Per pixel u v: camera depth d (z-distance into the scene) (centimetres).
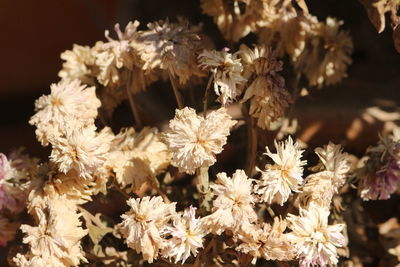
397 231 93
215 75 79
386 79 105
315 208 79
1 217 87
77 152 79
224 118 79
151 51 82
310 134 95
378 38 110
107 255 88
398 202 94
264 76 81
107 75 85
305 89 93
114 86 87
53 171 81
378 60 110
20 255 81
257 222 82
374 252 93
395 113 98
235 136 93
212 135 77
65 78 87
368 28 110
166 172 90
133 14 113
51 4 160
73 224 80
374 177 84
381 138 85
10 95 162
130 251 88
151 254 78
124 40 85
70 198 82
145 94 107
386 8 79
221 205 78
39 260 80
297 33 89
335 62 91
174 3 115
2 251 109
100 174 82
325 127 95
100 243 88
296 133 93
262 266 88
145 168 83
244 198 78
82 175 79
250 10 87
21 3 159
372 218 95
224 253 83
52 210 80
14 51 160
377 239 93
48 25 162
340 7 112
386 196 84
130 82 87
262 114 81
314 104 98
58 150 80
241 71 80
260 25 88
